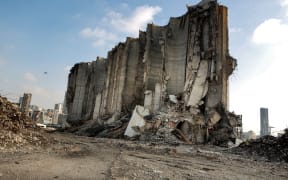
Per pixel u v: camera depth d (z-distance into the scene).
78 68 73.81
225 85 38.00
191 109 37.16
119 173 7.73
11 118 15.66
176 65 43.53
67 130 53.50
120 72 51.81
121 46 54.88
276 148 18.69
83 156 12.05
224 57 38.78
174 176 7.96
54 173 7.01
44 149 12.88
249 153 19.75
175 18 46.66
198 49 40.44
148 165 10.15
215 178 8.25
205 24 41.50
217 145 31.69
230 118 35.81
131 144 23.20
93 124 50.88
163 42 45.28
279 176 9.94
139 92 50.16
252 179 8.67
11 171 6.70
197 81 38.91
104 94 57.00
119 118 46.53
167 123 34.50
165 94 41.56
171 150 19.02
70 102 72.88
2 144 11.19
